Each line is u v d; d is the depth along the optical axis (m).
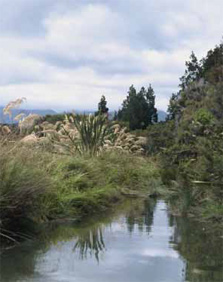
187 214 9.48
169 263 5.59
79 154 13.13
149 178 14.72
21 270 5.19
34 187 7.33
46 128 14.03
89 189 10.36
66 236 7.09
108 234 7.30
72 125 14.82
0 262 5.53
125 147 17.97
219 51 27.45
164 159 16.38
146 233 7.45
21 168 7.42
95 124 14.38
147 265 5.50
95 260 5.68
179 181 12.96
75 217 8.84
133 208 10.47
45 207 8.20
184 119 19.27
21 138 9.39
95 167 11.85
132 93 52.78
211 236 7.25
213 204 9.39
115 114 53.25
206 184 11.42
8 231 6.93
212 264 5.58
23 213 7.50
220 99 15.30
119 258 5.79
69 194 9.37
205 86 20.77
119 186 13.45
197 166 12.32
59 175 9.72
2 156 7.42
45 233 7.26
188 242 6.77
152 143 22.02
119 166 14.55
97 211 9.84
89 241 6.77
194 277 5.04
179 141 16.34
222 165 10.88
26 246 6.37
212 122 13.25
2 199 6.79
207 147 11.99
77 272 5.15
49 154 10.72
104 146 15.53
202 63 36.69
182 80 37.28
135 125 51.25
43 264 5.45
